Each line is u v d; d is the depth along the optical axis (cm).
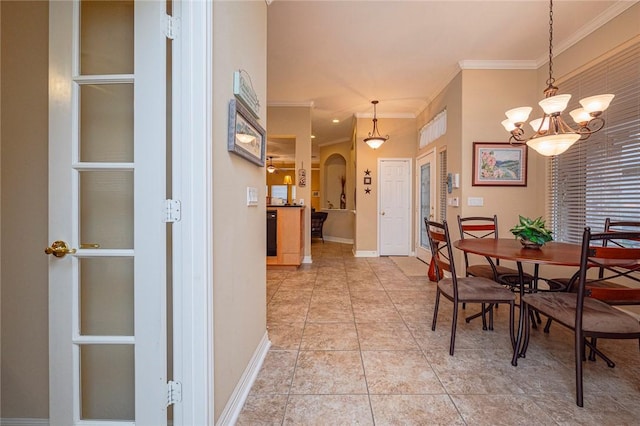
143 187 113
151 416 114
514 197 380
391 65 388
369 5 270
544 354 205
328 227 892
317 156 1005
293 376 179
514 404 153
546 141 216
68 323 116
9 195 128
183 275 118
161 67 113
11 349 130
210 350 120
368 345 218
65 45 115
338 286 380
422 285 385
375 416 145
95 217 124
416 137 597
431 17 288
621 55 272
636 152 258
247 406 152
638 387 167
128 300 124
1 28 127
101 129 124
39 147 129
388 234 609
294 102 525
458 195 393
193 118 117
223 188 136
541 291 227
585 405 152
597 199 296
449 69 399
